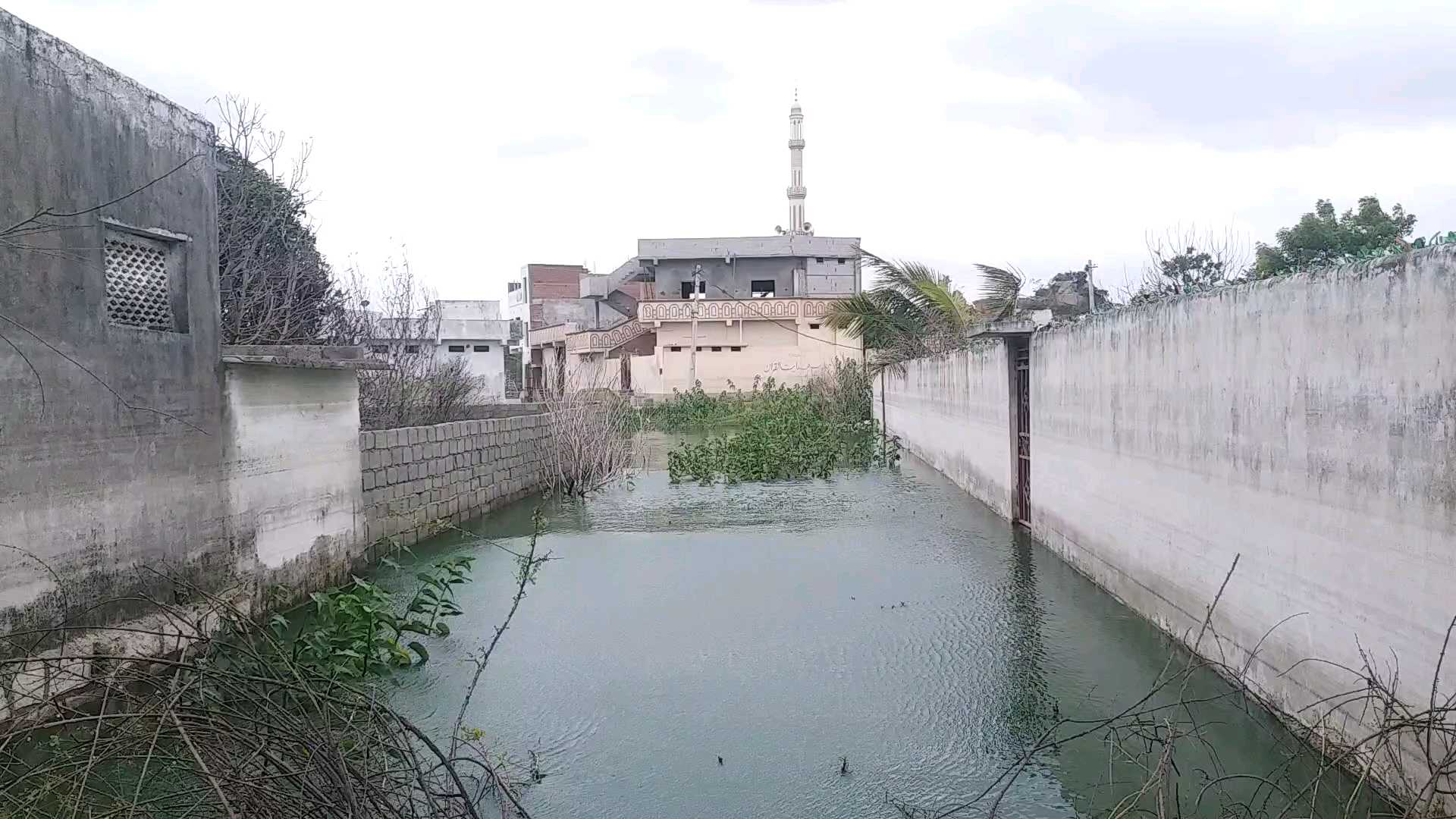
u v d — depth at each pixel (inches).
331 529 339.0
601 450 597.0
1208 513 215.6
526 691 222.7
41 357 209.3
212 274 275.4
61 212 215.6
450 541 415.5
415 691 223.5
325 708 150.0
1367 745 152.9
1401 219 320.8
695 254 1494.8
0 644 193.6
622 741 194.2
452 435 455.8
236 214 415.8
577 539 411.5
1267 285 186.9
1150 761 175.3
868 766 179.9
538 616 286.2
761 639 257.4
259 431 294.7
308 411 324.5
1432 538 137.6
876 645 249.3
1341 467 161.6
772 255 1492.4
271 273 427.8
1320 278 167.6
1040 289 633.6
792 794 169.8
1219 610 210.8
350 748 155.1
